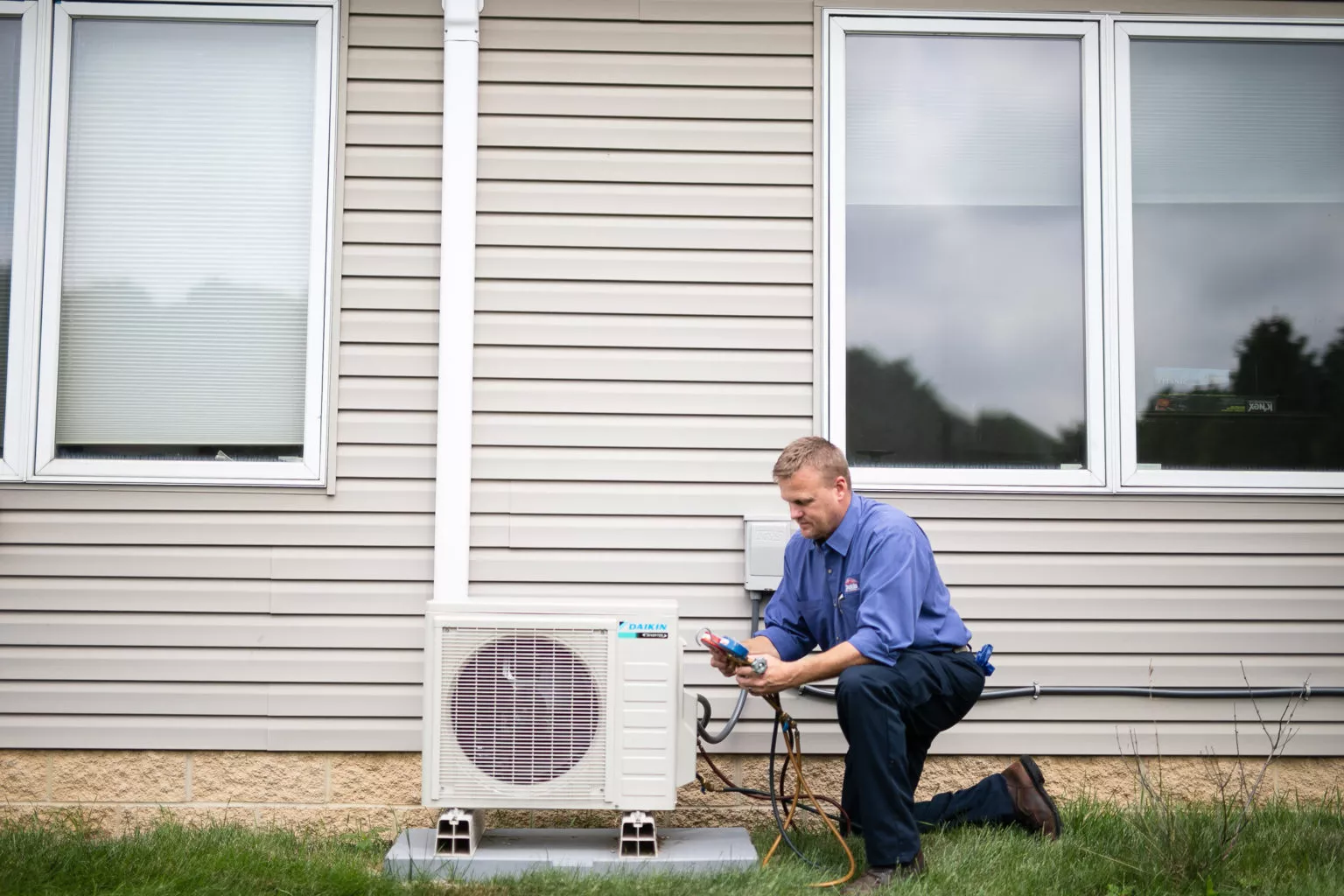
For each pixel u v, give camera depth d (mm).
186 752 3715
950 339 3904
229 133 3885
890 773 2953
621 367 3820
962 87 3945
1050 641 3799
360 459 3795
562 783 3123
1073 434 3895
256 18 3861
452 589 3701
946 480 3836
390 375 3811
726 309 3844
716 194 3863
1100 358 3871
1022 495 3832
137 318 3842
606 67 3869
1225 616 3818
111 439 3820
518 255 3828
